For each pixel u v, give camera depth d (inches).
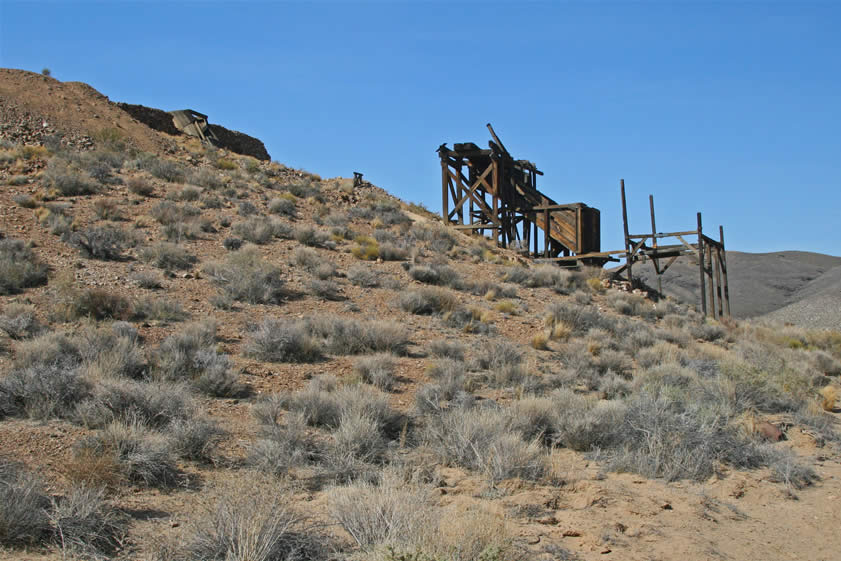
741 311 2330.2
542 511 299.1
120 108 1663.4
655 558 254.8
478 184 1505.9
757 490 357.4
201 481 307.3
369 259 1072.8
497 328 823.1
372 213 1421.0
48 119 1427.2
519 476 345.4
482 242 1419.8
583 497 321.4
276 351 581.6
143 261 842.2
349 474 325.4
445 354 661.3
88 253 815.7
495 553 214.7
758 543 283.6
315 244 1095.0
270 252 989.8
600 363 679.1
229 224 1087.6
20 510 226.5
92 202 1047.6
